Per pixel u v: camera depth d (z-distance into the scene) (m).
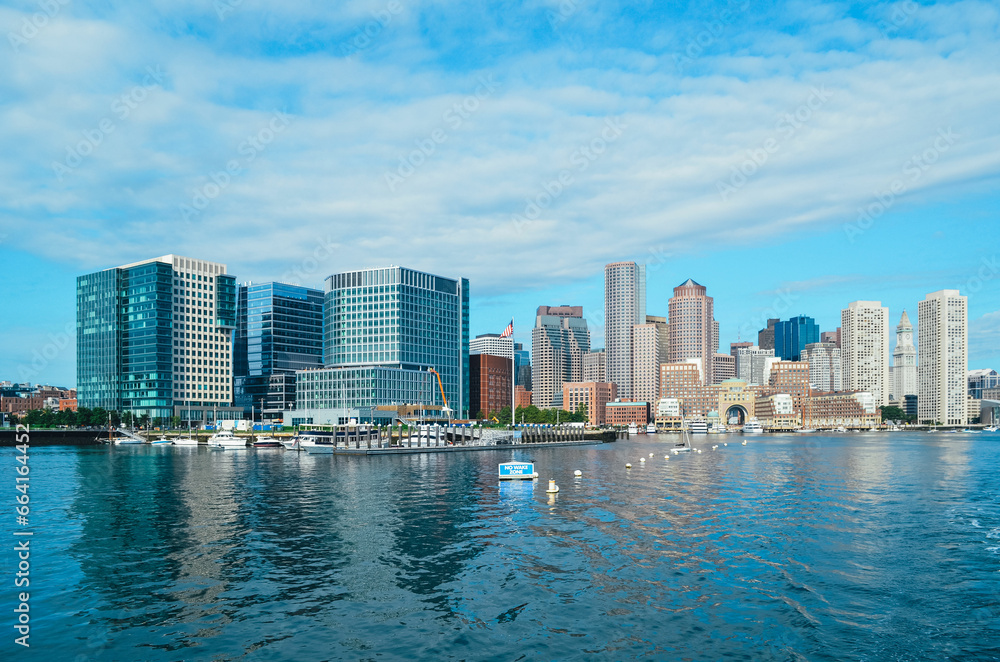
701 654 37.09
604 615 42.75
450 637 39.34
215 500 88.38
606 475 123.69
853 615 42.81
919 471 133.12
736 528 68.69
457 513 77.94
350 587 48.31
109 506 83.12
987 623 41.50
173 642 38.72
